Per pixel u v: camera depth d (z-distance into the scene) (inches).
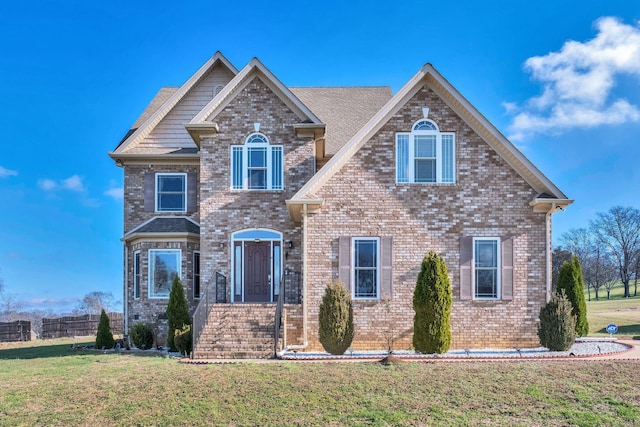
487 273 739.4
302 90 1120.8
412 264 736.3
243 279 841.5
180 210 946.1
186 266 879.1
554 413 429.4
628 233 2780.5
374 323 727.1
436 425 406.3
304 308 725.3
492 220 741.9
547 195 732.7
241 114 855.1
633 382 507.5
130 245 941.8
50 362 680.4
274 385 508.1
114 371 589.6
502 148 741.3
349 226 740.0
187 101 981.2
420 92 762.2
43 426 415.2
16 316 2640.3
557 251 2447.1
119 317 1449.3
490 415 426.6
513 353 675.4
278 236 841.5
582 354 654.5
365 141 753.6
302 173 848.3
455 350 709.3
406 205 743.1
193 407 451.5
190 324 796.0
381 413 430.0
